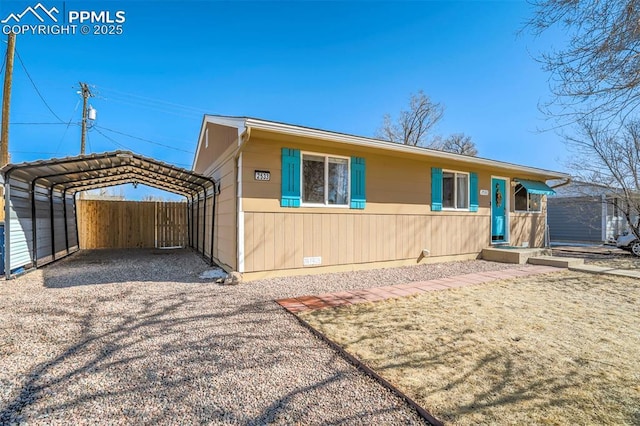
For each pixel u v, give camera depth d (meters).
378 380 2.57
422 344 3.26
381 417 2.11
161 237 12.94
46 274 6.81
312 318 4.06
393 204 8.20
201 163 11.87
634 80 2.95
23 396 2.31
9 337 3.35
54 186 8.95
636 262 9.45
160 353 3.02
